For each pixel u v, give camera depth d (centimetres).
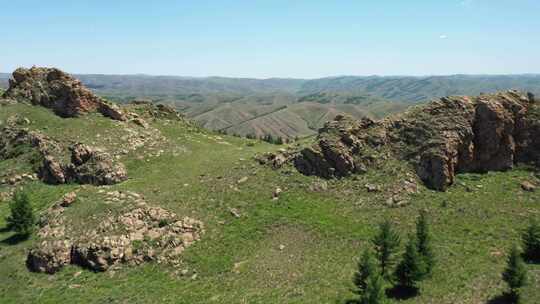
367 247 6769
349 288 5638
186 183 9138
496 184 8356
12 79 12669
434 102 9419
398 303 5338
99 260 6762
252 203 8212
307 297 5584
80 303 5984
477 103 9044
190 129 14188
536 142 8919
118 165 9994
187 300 5822
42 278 6700
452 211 7625
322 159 8925
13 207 7700
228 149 12044
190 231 7294
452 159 8456
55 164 9975
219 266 6575
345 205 8069
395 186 8275
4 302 6166
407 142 8994
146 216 7512
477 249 6500
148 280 6406
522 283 5116
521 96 9350
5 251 7369
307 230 7356
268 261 6600
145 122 12912
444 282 5716
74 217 7644
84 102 12119
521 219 7325
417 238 5994
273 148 11312
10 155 10762
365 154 8944
